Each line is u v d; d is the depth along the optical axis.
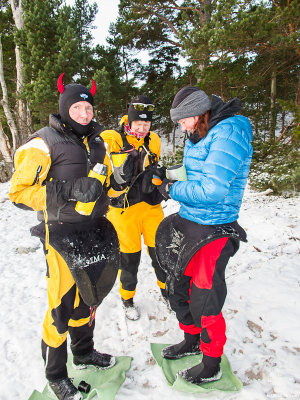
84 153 1.71
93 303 1.80
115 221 2.56
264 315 2.47
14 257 4.45
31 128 14.48
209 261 1.70
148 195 2.53
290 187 7.07
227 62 8.91
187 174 1.79
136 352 2.30
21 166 1.56
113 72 19.59
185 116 1.67
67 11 13.17
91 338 2.11
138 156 2.41
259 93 19.52
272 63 9.80
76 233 1.73
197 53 8.03
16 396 2.01
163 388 1.93
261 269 3.19
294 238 4.20
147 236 2.64
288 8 6.76
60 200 1.56
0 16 16.70
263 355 2.09
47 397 1.94
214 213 1.70
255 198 7.00
